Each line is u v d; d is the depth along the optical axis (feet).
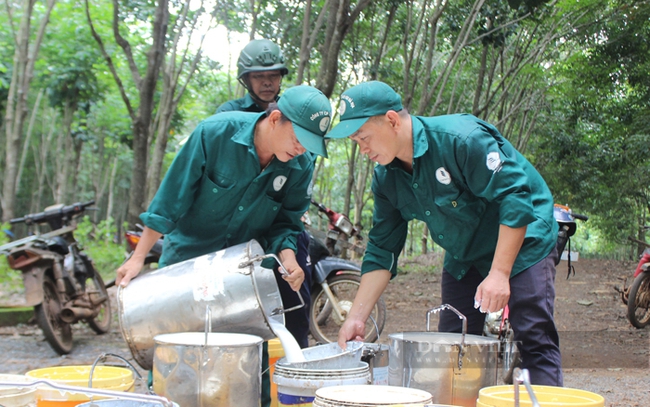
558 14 56.13
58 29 60.39
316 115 8.74
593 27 59.67
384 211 10.40
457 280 10.78
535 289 9.52
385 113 8.85
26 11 40.81
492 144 9.07
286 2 41.65
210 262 8.45
